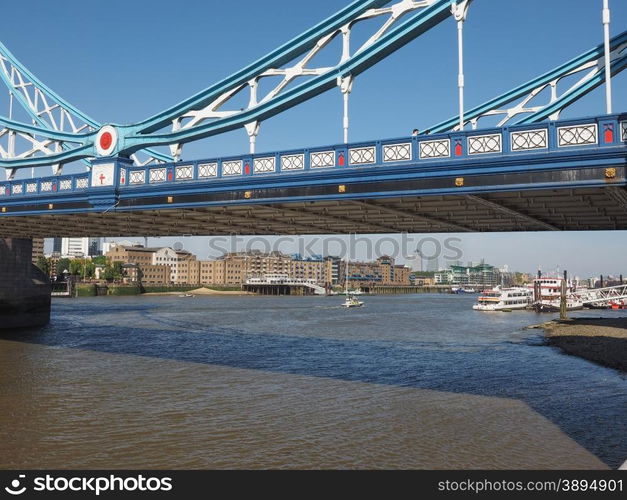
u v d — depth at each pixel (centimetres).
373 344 4488
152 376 2881
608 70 1564
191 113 2480
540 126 1639
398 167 1844
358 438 1845
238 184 2203
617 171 1533
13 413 2100
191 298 15875
